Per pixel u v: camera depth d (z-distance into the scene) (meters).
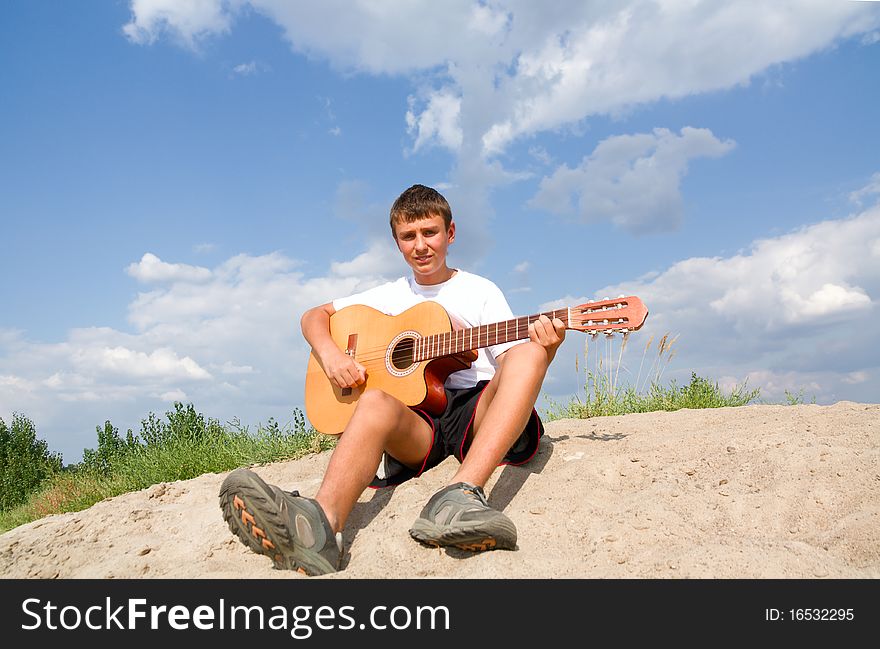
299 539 2.36
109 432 8.29
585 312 2.85
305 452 5.50
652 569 2.30
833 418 3.81
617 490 3.23
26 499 10.50
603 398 5.89
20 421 11.77
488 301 3.60
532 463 3.66
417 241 3.55
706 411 4.79
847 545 2.38
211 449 6.33
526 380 2.82
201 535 3.32
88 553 3.29
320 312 3.86
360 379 3.39
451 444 3.40
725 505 2.85
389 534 2.70
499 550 2.48
